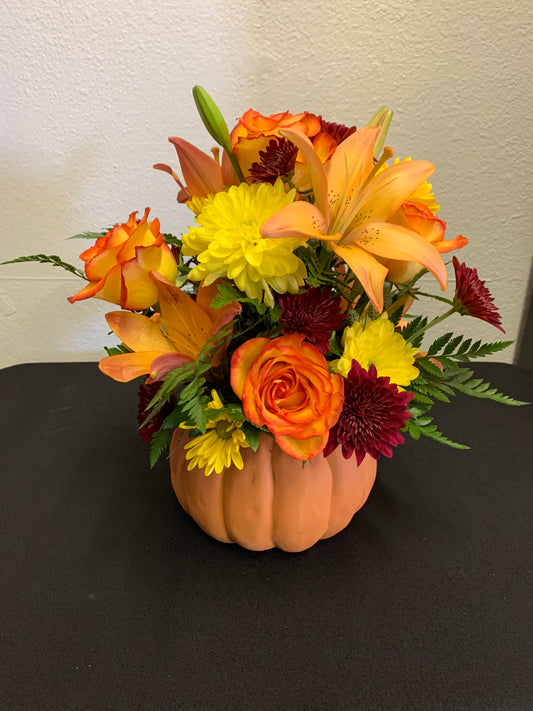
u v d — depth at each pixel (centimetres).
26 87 80
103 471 68
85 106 82
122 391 89
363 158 40
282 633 46
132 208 90
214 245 38
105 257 39
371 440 40
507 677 42
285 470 49
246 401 39
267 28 79
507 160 91
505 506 63
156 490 65
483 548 56
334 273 44
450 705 39
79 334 100
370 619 47
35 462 70
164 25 78
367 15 79
